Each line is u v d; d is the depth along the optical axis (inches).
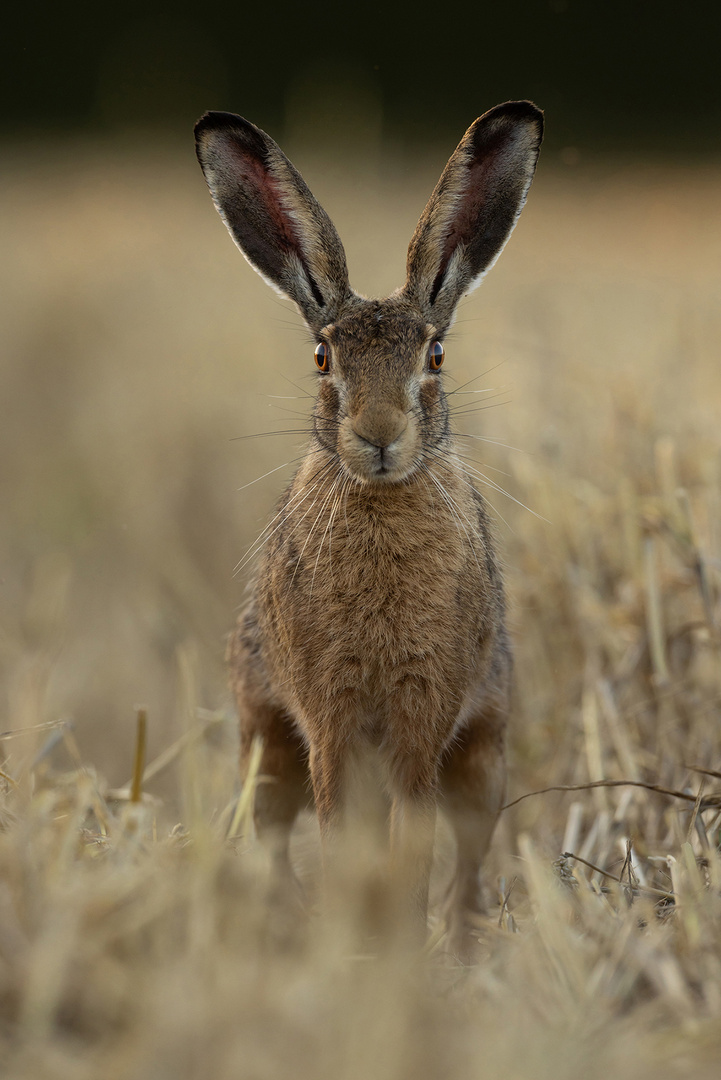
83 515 857.5
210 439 850.1
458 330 832.3
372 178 1326.3
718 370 681.0
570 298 972.6
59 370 1150.3
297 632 420.5
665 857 392.5
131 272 1294.3
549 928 316.2
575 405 677.3
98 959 276.8
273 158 465.4
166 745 627.5
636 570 534.0
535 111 473.1
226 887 311.0
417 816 416.8
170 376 983.6
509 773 542.0
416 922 394.6
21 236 1480.1
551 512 567.2
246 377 911.0
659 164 1756.9
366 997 269.3
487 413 668.7
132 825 365.4
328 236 462.9
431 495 416.2
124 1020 267.6
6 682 599.2
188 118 1931.6
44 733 515.5
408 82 2101.4
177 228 1433.3
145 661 684.1
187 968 269.9
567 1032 278.1
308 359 914.7
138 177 1659.7
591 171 1742.1
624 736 482.0
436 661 414.0
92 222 1477.6
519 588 573.9
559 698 546.0
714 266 1089.4
